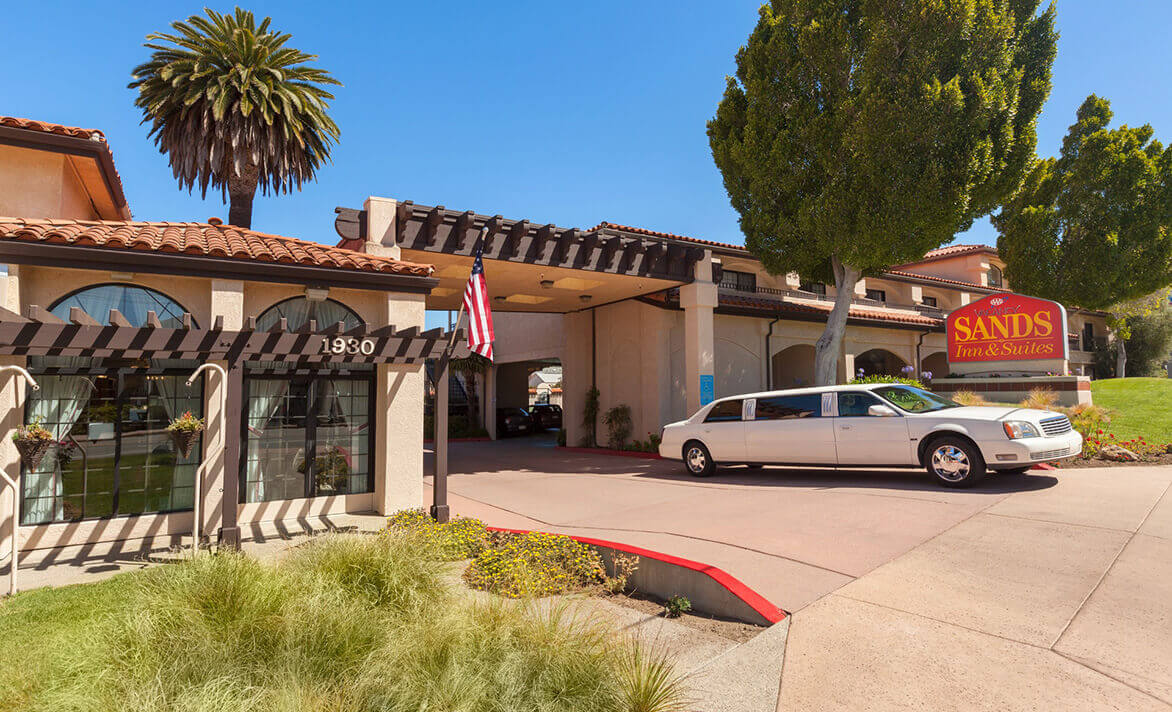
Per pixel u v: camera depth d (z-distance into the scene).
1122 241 20.28
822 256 16.08
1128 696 3.41
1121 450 11.52
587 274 14.71
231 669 3.54
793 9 15.65
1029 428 8.79
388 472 9.52
